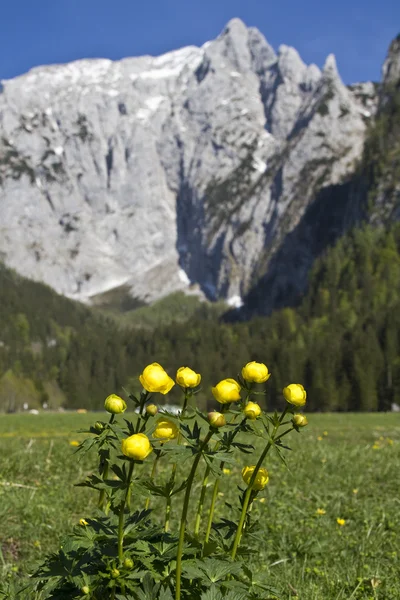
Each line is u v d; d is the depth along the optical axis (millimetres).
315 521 7633
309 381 123250
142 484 2764
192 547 3055
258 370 2934
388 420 43656
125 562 2859
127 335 197500
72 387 169750
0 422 40219
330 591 5105
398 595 4980
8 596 3639
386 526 7477
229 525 3273
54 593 3012
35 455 11711
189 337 181125
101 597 2957
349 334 136625
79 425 35656
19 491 8219
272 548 6465
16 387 168125
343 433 26359
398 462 12344
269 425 2916
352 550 6566
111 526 3100
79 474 9961
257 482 3180
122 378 170000
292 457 12922
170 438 3066
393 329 126500
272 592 3217
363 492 9617
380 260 180375
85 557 2990
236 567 2932
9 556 6137
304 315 174625
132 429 2828
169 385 2844
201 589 2965
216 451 2760
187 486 2775
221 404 2928
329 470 11570
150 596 2775
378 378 116438
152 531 3111
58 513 7391
